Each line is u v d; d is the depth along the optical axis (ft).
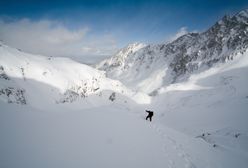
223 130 217.36
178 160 45.65
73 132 49.11
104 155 39.04
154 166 39.19
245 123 392.27
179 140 63.05
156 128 69.10
